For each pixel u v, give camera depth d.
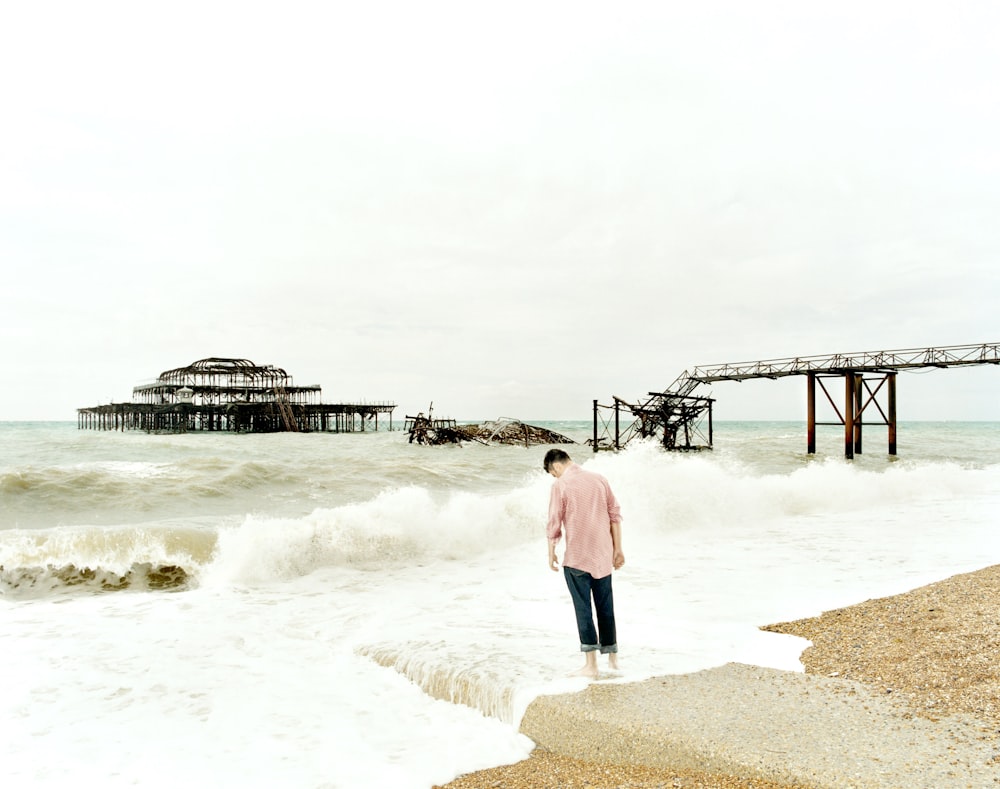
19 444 32.41
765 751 3.72
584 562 5.06
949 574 8.41
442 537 10.61
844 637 5.84
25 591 8.20
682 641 5.83
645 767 3.93
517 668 5.21
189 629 6.81
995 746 3.70
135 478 15.21
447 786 3.77
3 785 3.71
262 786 3.74
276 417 76.06
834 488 15.69
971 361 31.33
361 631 6.71
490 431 52.03
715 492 13.78
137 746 4.26
